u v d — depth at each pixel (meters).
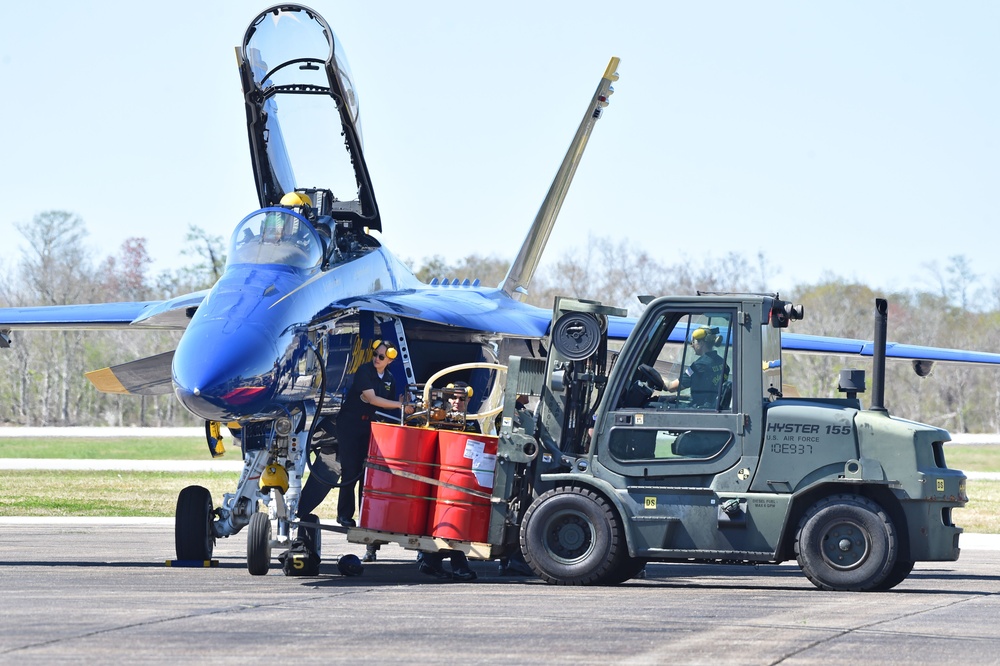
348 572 36.75
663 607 27.97
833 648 22.16
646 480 33.41
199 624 24.56
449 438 34.75
